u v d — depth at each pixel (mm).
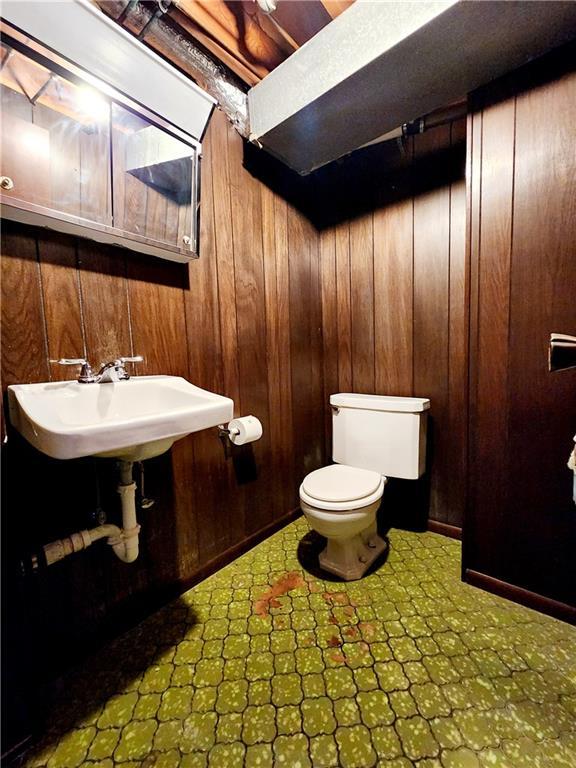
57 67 895
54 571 1036
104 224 1046
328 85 1218
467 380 1340
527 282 1188
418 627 1194
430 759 812
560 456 1176
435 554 1610
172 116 1168
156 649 1146
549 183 1117
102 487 1151
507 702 930
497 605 1285
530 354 1203
